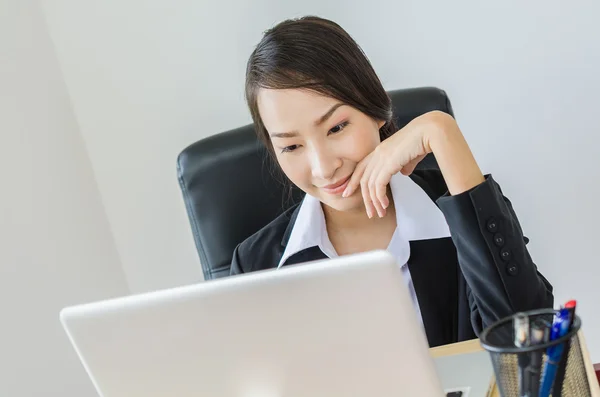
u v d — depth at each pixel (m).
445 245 1.23
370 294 0.66
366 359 0.69
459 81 1.69
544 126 1.70
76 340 0.75
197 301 0.69
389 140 1.12
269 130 1.13
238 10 1.72
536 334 0.63
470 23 1.65
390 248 1.24
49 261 1.66
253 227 1.38
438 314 1.22
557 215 1.76
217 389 0.74
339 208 1.20
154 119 1.82
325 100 1.08
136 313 0.71
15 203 1.59
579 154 1.70
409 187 1.25
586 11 1.60
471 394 0.87
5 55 1.63
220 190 1.37
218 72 1.77
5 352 1.49
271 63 1.08
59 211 1.72
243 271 1.33
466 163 1.06
